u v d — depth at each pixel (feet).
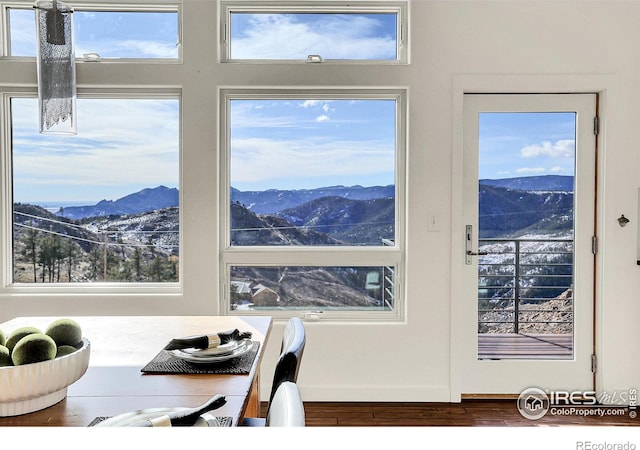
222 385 4.37
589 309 10.24
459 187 9.98
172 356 5.08
